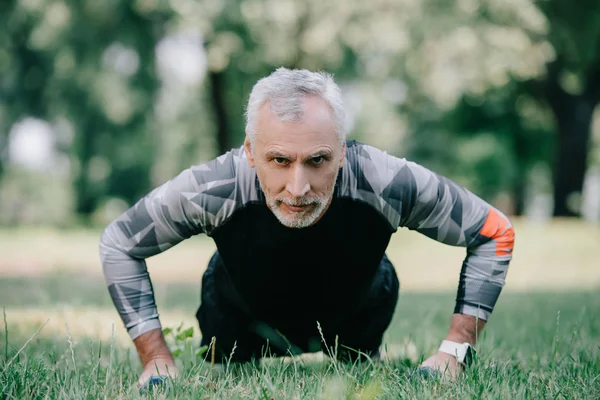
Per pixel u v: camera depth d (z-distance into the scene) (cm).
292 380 250
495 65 1320
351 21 1311
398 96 2014
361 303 288
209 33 1331
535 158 2333
